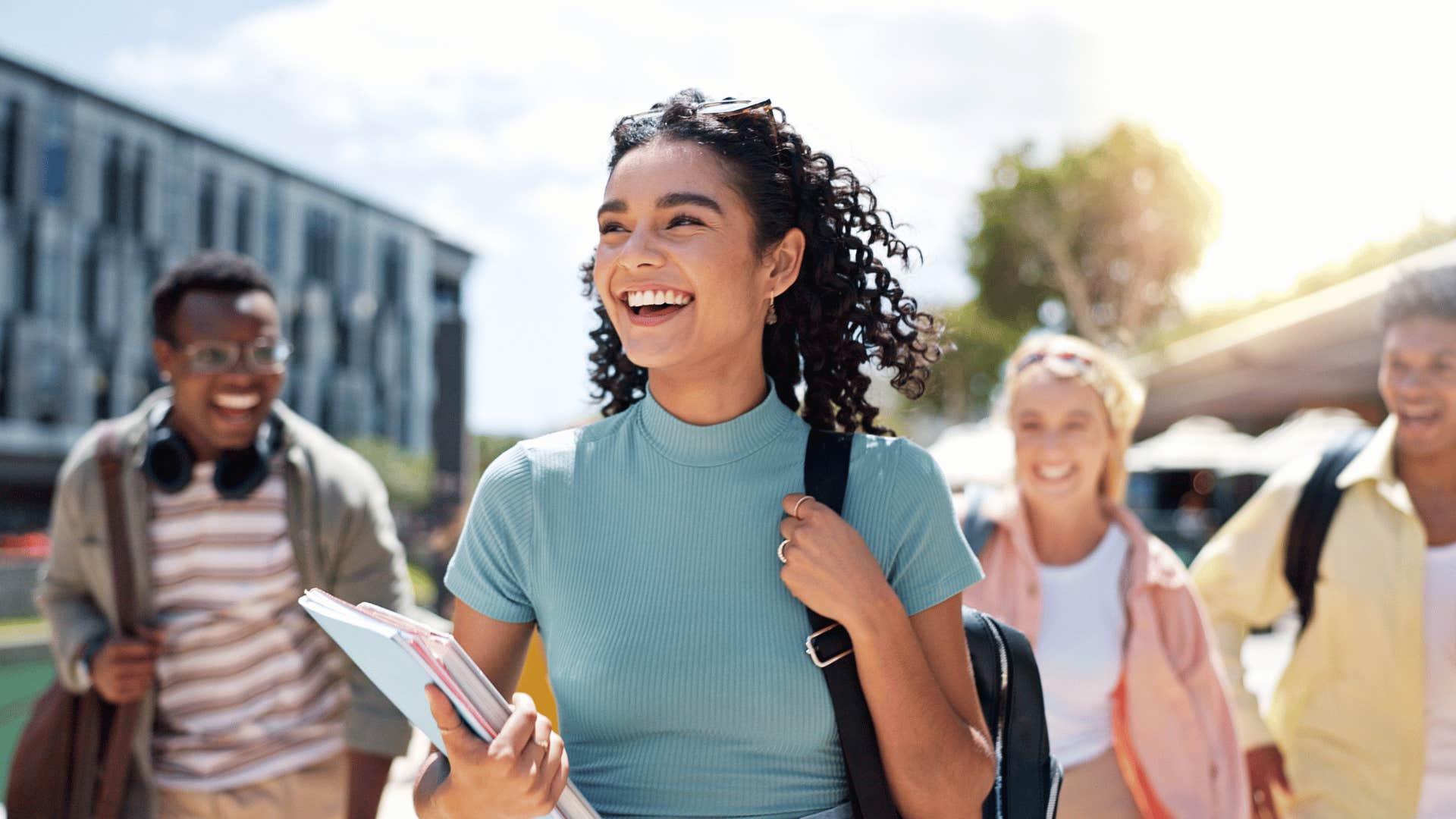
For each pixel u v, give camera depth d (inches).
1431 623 103.2
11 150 1316.4
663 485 59.1
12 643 343.9
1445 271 105.0
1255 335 331.6
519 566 61.1
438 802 50.8
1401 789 101.6
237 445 108.2
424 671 48.1
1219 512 701.9
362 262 1806.1
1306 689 108.4
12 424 1312.7
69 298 1370.6
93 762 103.8
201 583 106.8
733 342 59.1
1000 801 64.4
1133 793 103.8
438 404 294.8
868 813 54.5
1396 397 104.9
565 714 58.3
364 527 113.1
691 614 56.4
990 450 364.8
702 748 55.5
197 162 1534.2
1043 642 107.4
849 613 53.3
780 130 61.9
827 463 59.1
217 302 107.0
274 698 107.9
